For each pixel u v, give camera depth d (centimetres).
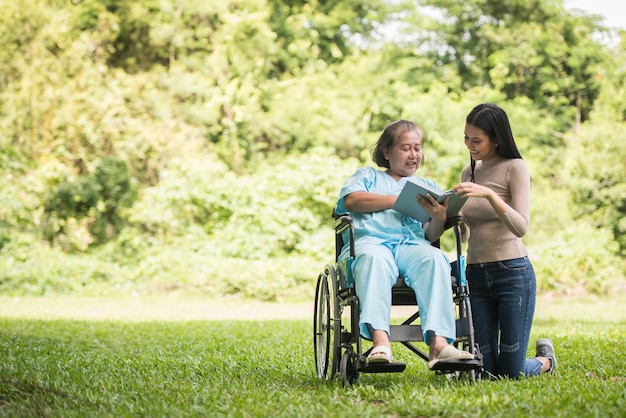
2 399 399
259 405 377
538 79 2109
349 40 2323
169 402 390
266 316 1126
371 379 484
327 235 1622
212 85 2138
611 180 1816
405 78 2112
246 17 2131
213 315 1136
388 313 424
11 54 1833
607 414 343
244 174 2080
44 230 1644
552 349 503
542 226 1755
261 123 2114
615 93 1953
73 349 673
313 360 578
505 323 466
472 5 2175
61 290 1448
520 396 384
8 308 1186
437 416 352
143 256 1580
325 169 1692
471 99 1972
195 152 1980
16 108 1795
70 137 1845
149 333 830
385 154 481
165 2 2070
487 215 466
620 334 749
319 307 505
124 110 1944
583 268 1473
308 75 2188
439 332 419
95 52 2027
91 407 379
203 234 1620
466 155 1894
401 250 444
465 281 441
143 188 1902
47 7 1889
